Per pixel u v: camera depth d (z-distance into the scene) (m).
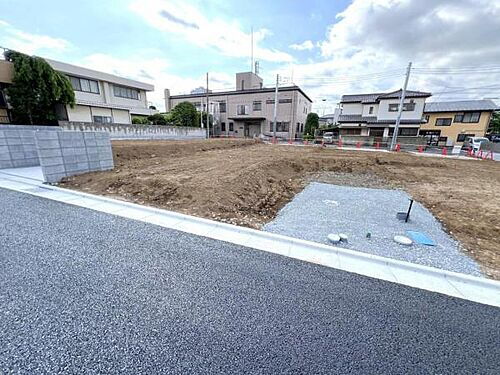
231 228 3.40
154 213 3.92
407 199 5.50
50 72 12.44
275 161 9.20
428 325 1.75
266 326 1.68
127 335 1.56
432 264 2.62
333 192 6.09
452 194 5.96
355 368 1.40
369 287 2.18
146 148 10.27
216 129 29.12
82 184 5.34
